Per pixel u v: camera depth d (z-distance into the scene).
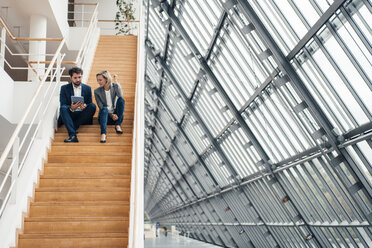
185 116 14.80
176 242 25.53
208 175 15.72
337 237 9.93
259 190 12.48
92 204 4.62
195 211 23.20
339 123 7.13
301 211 10.64
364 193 7.41
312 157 8.50
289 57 7.12
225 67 9.95
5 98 7.52
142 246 2.85
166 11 10.71
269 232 13.66
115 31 17.38
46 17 10.97
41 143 5.34
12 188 4.16
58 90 6.47
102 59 11.31
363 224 8.19
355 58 5.98
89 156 5.54
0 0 10.00
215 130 12.93
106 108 6.19
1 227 3.85
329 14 5.68
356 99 6.40
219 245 21.75
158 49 13.55
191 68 11.70
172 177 24.36
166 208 36.72
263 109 9.53
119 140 6.19
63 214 4.51
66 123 5.87
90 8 17.56
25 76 15.60
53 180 4.96
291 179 10.35
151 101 18.02
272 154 10.46
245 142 11.46
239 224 15.87
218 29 9.04
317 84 7.11
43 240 4.02
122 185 5.02
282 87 7.95
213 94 10.99
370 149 6.76
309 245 11.24
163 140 20.36
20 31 11.96
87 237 4.05
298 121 8.14
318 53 6.64
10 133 8.59
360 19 5.43
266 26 7.42
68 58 13.78
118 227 4.32
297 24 6.62
